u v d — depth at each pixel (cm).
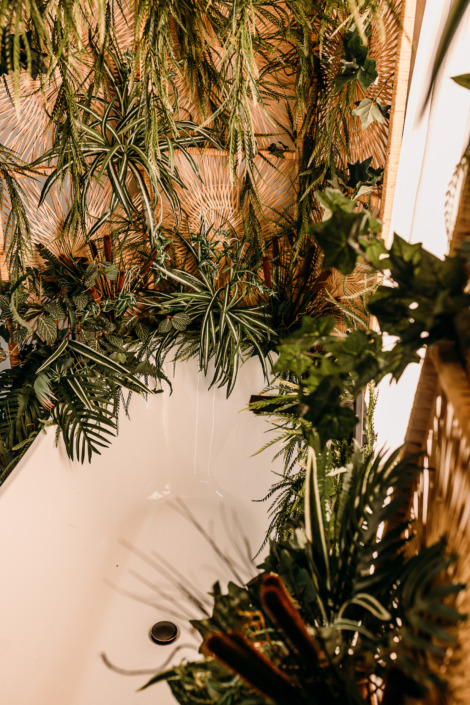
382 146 182
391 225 173
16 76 141
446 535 80
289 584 90
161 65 196
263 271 242
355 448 102
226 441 250
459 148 116
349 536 93
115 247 239
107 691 173
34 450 186
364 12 157
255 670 74
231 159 209
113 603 201
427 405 92
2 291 221
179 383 246
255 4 204
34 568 177
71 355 214
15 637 163
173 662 182
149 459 250
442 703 71
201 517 242
